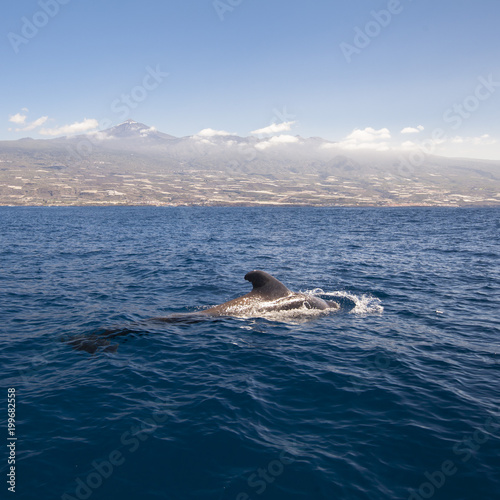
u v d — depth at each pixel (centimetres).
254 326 1459
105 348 1239
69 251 3703
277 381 1016
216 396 935
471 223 8519
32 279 2347
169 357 1173
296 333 1386
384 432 787
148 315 1605
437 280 2333
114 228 6956
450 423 815
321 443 754
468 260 3164
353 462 698
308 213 15050
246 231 6412
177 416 849
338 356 1179
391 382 1005
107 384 997
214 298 1898
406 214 13900
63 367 1098
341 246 4206
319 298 1759
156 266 2844
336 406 891
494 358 1161
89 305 1758
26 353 1196
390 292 2016
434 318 1568
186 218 10975
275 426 814
